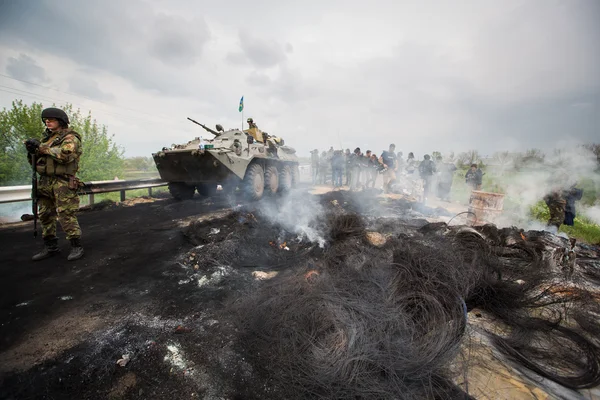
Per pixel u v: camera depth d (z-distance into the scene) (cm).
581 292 232
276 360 162
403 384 141
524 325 194
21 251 346
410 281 219
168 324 200
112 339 183
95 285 260
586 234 484
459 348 169
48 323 200
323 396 136
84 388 144
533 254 305
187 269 296
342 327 170
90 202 641
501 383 149
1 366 158
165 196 840
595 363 161
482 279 233
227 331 192
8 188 532
